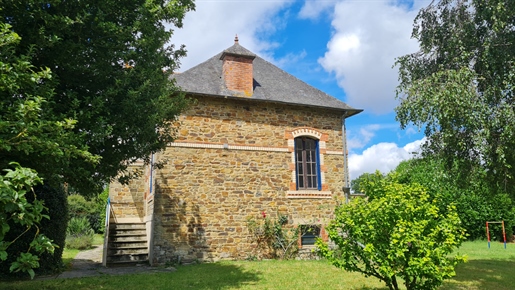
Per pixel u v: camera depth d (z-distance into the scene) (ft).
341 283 27.22
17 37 14.89
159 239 36.76
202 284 27.22
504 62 25.98
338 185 44.62
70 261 39.37
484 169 27.96
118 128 23.25
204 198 38.86
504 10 24.56
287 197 42.19
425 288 19.26
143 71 24.00
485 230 68.39
